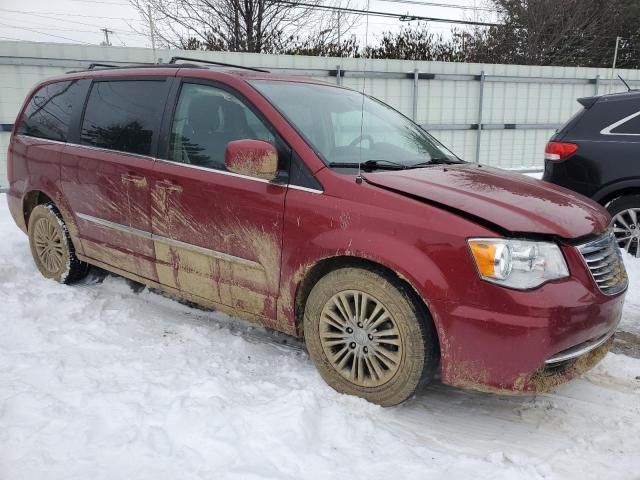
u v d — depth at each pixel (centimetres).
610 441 270
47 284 464
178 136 362
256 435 254
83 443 244
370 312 290
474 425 285
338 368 303
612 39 2691
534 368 252
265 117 324
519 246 254
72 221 439
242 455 240
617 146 521
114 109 409
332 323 302
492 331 251
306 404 278
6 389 285
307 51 1878
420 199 274
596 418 291
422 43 2216
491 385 259
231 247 329
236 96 340
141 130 384
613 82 1503
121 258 404
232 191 323
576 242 271
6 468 226
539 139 1480
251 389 300
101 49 1045
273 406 277
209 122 350
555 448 264
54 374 306
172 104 370
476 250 253
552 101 1466
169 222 360
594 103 543
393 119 414
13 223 650
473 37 2458
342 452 251
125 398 280
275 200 306
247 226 318
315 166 301
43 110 474
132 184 378
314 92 376
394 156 353
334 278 293
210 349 354
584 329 259
